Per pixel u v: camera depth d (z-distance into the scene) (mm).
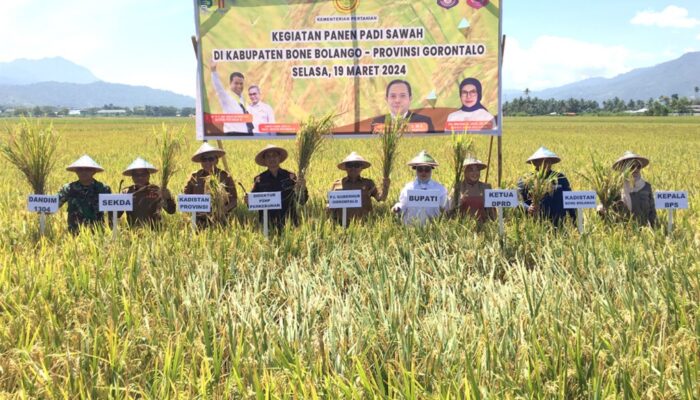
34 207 7887
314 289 5520
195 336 4461
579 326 4309
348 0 10344
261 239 7195
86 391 3766
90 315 4801
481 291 5391
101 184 8641
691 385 3641
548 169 8633
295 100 10555
